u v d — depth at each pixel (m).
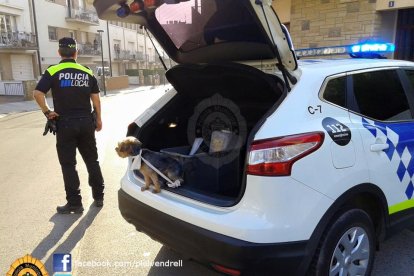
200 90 3.43
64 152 4.35
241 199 2.38
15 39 31.30
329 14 8.84
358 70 2.95
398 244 3.64
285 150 2.30
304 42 9.50
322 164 2.40
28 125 12.95
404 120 3.17
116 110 16.27
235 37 2.92
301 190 2.33
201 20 2.97
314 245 2.39
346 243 2.62
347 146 2.55
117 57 49.06
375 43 3.62
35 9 34.03
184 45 3.36
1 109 19.11
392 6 7.73
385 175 2.83
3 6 30.19
